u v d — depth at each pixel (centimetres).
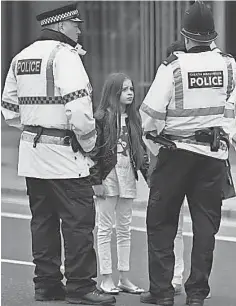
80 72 1395
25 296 1573
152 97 1371
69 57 1402
